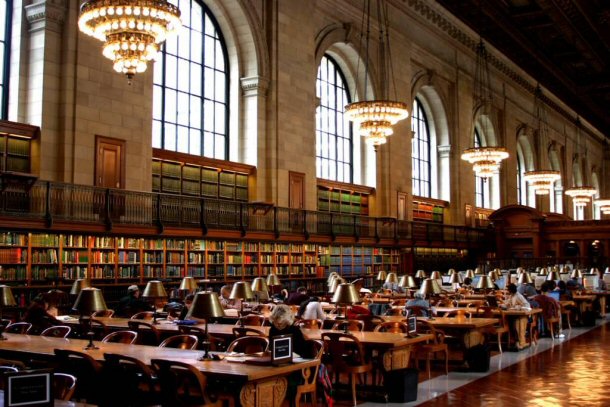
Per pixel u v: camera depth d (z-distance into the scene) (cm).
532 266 2948
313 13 2323
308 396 835
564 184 4938
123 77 1609
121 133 1594
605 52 3488
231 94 2102
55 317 1056
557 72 3781
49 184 1336
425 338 863
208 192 1933
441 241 2886
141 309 1280
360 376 980
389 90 2705
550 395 848
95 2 1148
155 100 1859
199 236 1667
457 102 3281
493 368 1060
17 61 1475
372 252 2480
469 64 3456
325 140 2553
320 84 2552
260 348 714
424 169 3203
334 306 1288
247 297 998
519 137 4231
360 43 2589
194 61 2002
